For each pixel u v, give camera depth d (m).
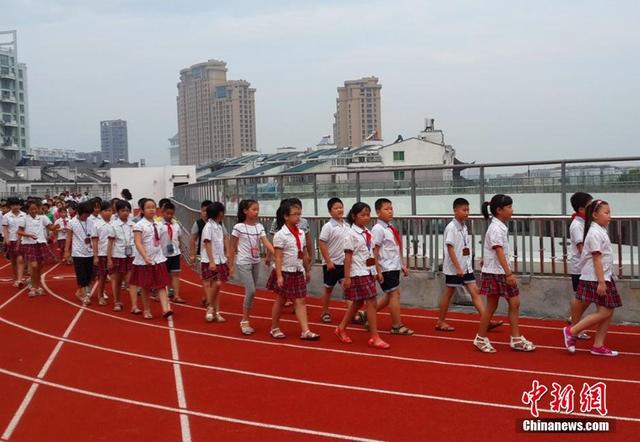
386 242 10.15
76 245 13.67
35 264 14.54
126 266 12.80
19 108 90.12
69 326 11.27
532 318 11.45
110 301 14.03
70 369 8.52
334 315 12.09
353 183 15.20
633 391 7.10
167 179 53.00
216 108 133.00
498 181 13.19
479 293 9.26
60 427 6.46
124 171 52.56
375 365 8.41
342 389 7.43
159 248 11.80
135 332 10.72
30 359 9.06
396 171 14.54
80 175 81.00
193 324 11.35
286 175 16.50
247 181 17.94
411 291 12.70
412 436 6.00
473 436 5.95
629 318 10.73
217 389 7.55
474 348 9.23
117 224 12.85
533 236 11.51
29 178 73.75
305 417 6.56
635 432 5.96
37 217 14.62
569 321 10.69
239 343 9.81
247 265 10.43
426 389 7.34
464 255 9.93
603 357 8.58
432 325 10.99
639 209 11.77
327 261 10.98
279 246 9.85
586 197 9.19
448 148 47.25
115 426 6.46
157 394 7.41
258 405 6.95
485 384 7.47
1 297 14.51
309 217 14.30
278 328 10.18
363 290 9.35
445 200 13.90
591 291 8.49
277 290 9.97
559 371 7.93
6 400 7.32
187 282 16.91
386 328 10.84
